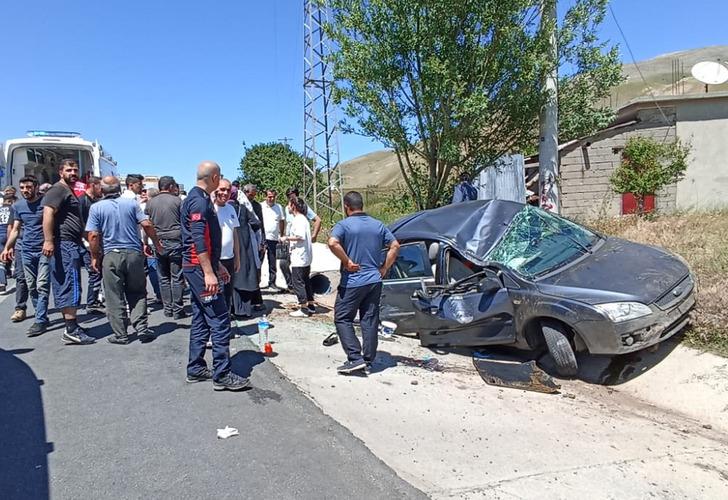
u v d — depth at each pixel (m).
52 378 4.90
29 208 6.47
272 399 4.41
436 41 9.64
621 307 4.54
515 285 5.24
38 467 3.35
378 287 4.97
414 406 4.34
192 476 3.23
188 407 4.25
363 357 5.06
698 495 3.06
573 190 16.12
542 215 6.41
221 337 4.56
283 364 5.32
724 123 15.63
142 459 3.44
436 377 5.05
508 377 4.97
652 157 12.63
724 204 14.56
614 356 5.20
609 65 10.80
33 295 6.66
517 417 4.14
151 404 4.30
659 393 4.59
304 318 7.26
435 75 9.39
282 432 3.82
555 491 3.10
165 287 7.22
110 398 4.43
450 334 5.70
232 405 4.29
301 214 7.39
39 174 12.73
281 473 3.27
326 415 4.12
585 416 4.16
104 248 5.78
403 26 9.60
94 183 6.85
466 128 9.92
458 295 5.63
